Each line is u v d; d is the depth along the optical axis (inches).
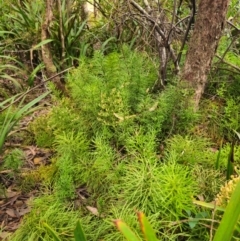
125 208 87.1
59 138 108.1
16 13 193.5
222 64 137.1
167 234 81.9
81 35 177.5
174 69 131.7
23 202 101.7
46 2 138.3
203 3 112.2
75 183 99.2
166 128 107.0
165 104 101.7
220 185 90.0
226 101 124.1
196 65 115.1
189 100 106.4
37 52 179.2
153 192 86.4
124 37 166.9
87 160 98.5
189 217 81.4
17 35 178.7
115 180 92.5
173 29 138.0
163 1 155.9
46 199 93.7
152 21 134.6
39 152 119.6
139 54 128.9
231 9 158.9
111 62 109.3
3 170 111.3
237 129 116.5
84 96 106.3
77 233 57.3
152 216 83.5
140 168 88.7
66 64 170.7
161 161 101.3
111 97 101.7
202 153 98.6
